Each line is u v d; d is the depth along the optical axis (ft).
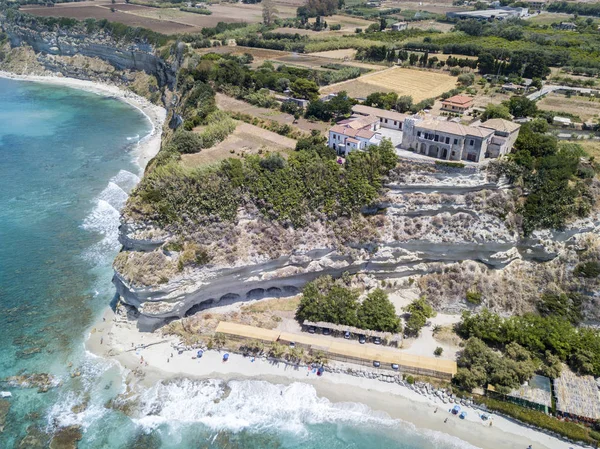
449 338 239.91
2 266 287.28
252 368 223.51
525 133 300.40
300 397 210.38
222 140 329.52
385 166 274.57
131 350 231.50
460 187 269.03
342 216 268.00
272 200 262.26
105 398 207.21
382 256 265.75
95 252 304.30
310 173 272.10
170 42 633.61
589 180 277.23
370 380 219.00
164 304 239.50
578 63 506.07
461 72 503.61
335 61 567.18
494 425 199.52
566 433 192.24
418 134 286.25
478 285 262.88
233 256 246.68
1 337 236.43
